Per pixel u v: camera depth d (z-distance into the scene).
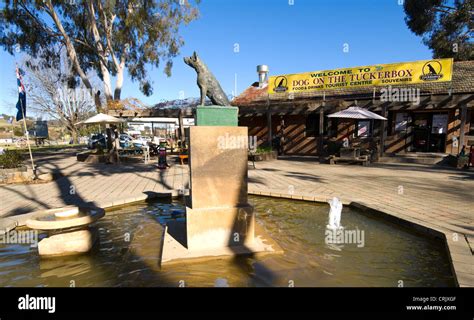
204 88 3.86
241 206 3.54
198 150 3.34
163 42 15.80
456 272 2.60
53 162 13.33
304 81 14.34
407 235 3.97
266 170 9.80
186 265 3.11
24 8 14.54
